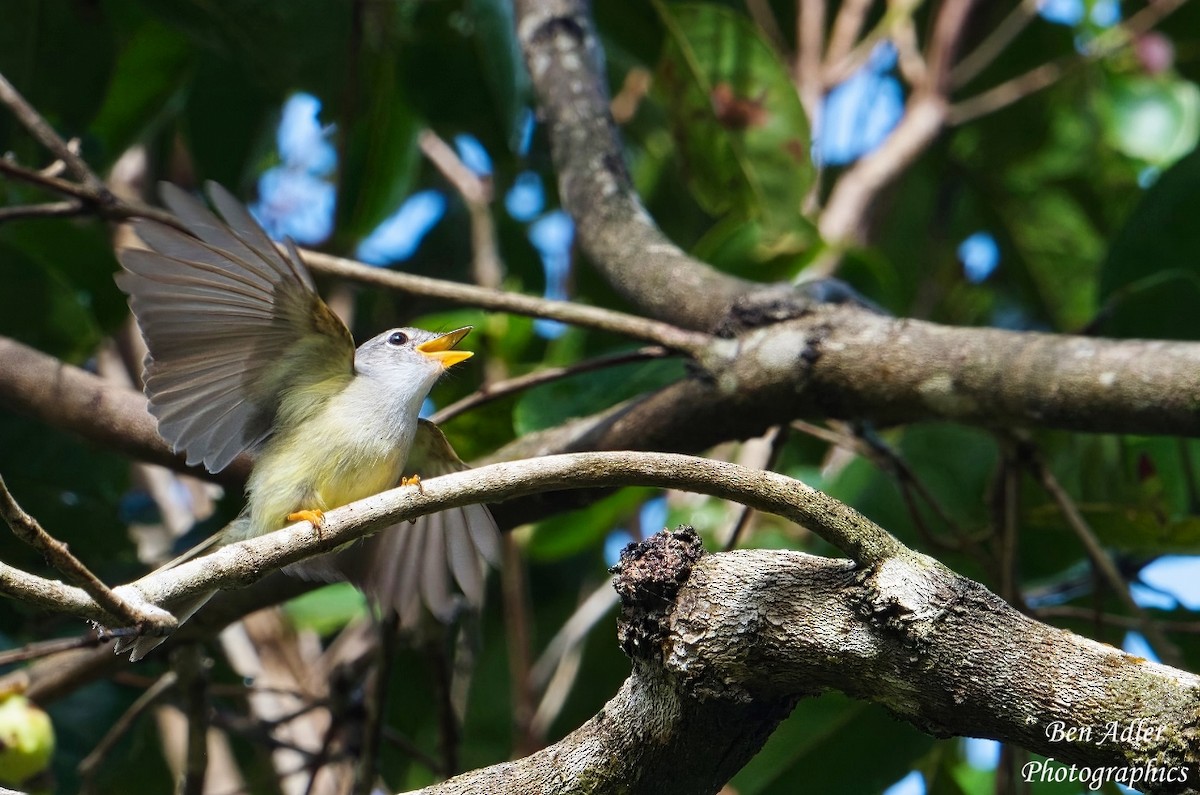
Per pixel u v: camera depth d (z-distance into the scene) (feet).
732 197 35.83
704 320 27.89
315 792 35.35
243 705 35.55
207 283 21.16
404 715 38.40
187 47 36.65
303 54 33.53
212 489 37.78
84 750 33.06
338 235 36.81
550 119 33.01
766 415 26.02
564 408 30.96
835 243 35.81
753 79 35.50
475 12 33.50
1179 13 43.45
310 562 24.67
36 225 33.81
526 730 33.14
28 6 33.14
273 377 23.75
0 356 28.48
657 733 16.48
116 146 36.76
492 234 41.42
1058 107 43.62
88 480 31.65
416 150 37.83
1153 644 25.70
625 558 16.40
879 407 25.16
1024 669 14.57
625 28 37.04
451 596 24.90
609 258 30.04
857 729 29.55
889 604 15.01
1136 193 43.09
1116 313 29.35
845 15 43.45
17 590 15.12
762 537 34.53
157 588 16.78
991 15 45.39
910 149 41.27
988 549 31.65
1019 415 23.88
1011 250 45.16
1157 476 30.94
